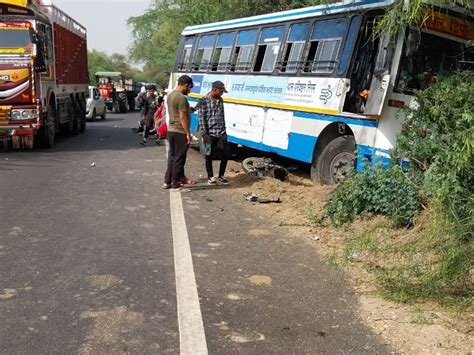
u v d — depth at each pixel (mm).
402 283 4762
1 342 3758
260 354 3703
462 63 8312
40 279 4953
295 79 10117
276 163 11781
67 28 18391
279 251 6059
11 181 9742
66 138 19016
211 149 9758
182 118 9164
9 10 13336
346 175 7887
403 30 7762
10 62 13461
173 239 6375
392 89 7984
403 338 3998
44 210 7586
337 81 8984
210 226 7051
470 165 5371
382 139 8086
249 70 11805
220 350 3736
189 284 4934
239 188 9617
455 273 4383
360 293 4852
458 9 7777
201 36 14656
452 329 4137
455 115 5938
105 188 9367
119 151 15062
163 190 9336
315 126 9492
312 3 12758
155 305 4453
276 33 11078
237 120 12156
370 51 8867
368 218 6879
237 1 17984
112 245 6055
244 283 5035
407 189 6586
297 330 4094
